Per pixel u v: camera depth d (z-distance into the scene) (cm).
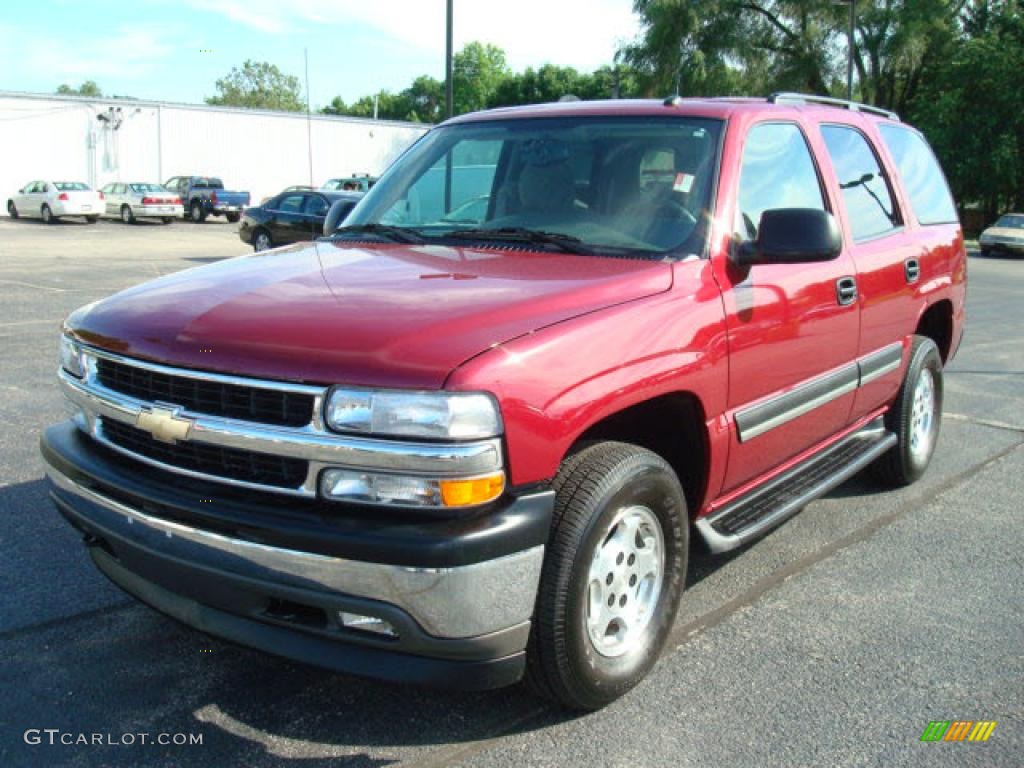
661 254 338
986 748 293
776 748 291
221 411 264
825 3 3959
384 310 273
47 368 822
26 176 3847
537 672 285
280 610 267
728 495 371
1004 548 463
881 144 510
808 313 389
